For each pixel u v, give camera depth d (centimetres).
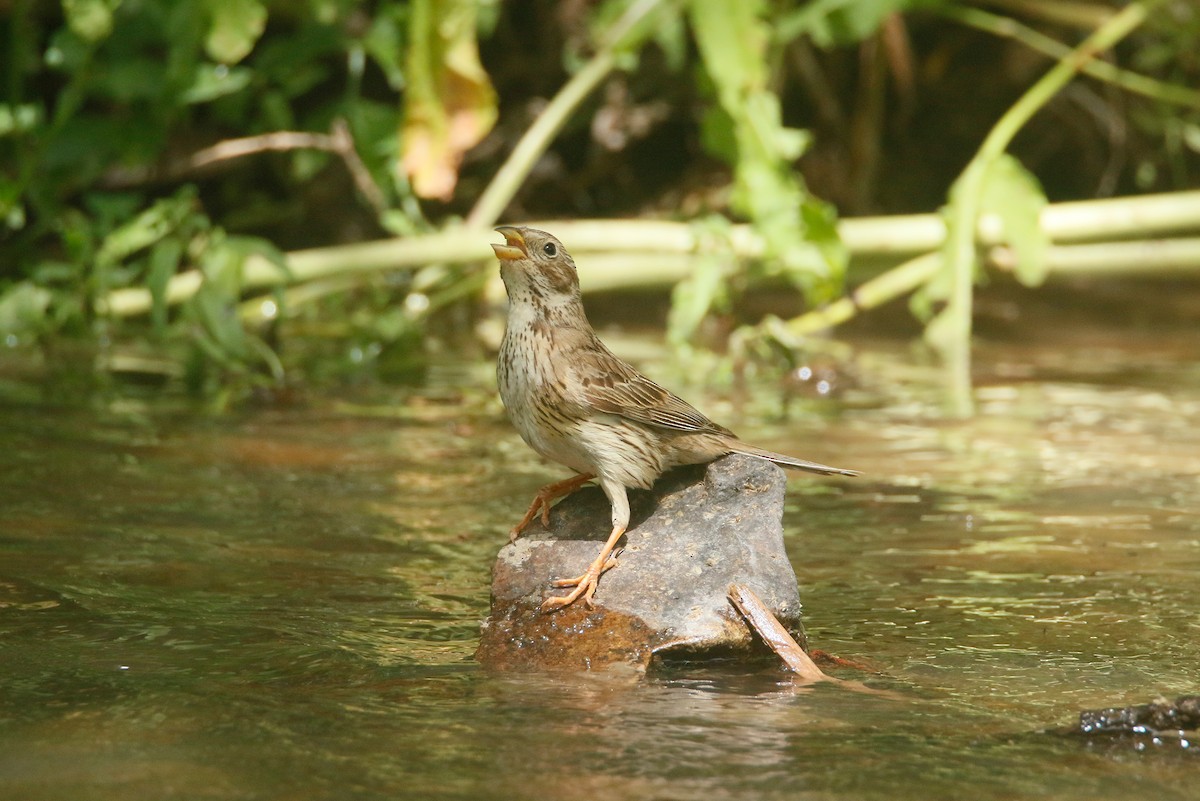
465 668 668
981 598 800
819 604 788
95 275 1534
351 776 531
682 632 686
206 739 568
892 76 2323
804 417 1297
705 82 1730
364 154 1728
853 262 1830
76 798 507
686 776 536
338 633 718
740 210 1650
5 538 872
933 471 1109
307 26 1781
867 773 542
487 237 1709
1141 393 1424
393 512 970
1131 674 671
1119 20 1856
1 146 1731
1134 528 951
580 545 752
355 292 1852
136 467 1070
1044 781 537
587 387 759
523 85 2191
